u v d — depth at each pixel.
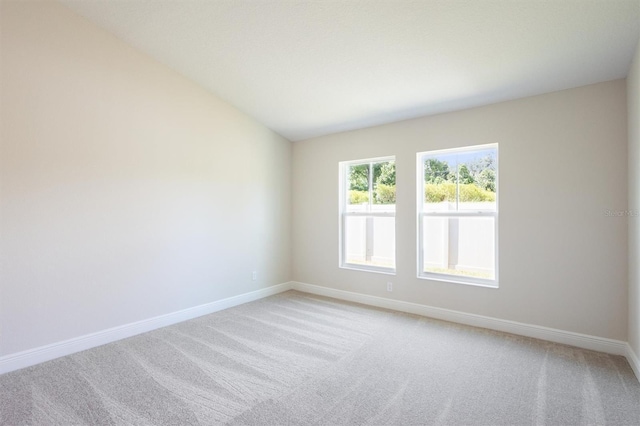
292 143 5.16
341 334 3.25
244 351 2.87
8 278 2.54
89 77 2.97
